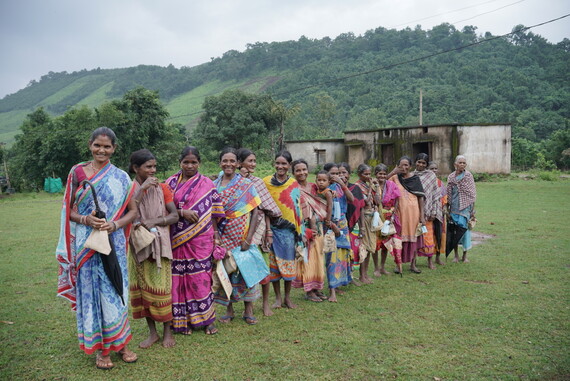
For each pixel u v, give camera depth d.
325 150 32.81
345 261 5.52
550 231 9.41
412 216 6.50
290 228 5.03
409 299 5.32
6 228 11.96
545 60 104.19
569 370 3.46
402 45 129.62
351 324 4.52
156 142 38.62
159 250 3.86
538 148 45.75
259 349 3.92
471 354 3.77
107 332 3.52
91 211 3.51
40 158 36.72
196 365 3.61
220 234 4.55
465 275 6.38
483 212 12.48
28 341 4.13
